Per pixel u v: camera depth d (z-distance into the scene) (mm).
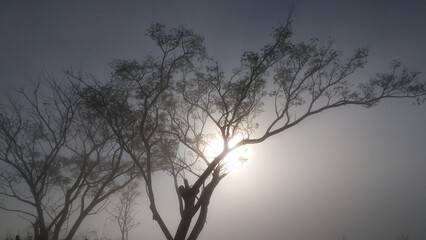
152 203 21234
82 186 28516
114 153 30109
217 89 23438
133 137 25484
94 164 29625
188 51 22672
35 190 27469
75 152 30188
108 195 29734
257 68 21719
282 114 22250
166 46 22484
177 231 20031
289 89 22906
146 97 22438
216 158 20531
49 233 29344
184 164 24953
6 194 28109
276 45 21688
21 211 27531
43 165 30219
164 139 26328
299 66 22984
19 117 29531
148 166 22000
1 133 28656
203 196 20812
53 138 29656
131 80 22938
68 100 29641
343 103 22406
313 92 23016
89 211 28312
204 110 23922
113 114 24047
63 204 28891
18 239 28609
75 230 27297
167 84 22688
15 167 27812
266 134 21359
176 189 24891
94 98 23406
